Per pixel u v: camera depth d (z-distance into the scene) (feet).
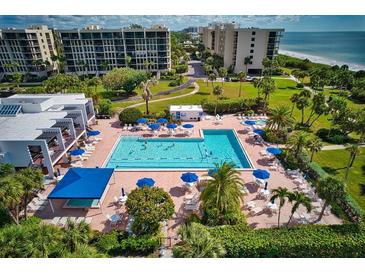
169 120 156.87
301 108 150.10
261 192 87.86
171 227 75.00
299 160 110.01
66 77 197.77
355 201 85.56
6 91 257.96
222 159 118.42
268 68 313.94
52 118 115.96
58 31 291.38
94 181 85.56
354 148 96.37
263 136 135.64
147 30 303.27
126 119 151.74
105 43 303.68
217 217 70.79
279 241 61.57
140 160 117.50
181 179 97.45
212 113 175.11
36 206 83.76
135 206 68.95
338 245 61.46
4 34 291.58
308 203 67.15
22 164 95.91
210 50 441.68
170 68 339.36
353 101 208.64
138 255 65.98
